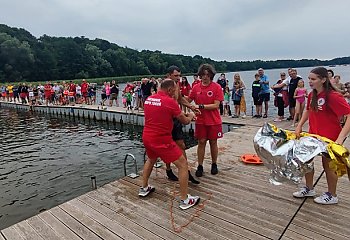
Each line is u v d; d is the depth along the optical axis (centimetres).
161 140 316
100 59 7538
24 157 928
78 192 647
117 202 350
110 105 1745
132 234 279
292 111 884
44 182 711
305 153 273
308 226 279
